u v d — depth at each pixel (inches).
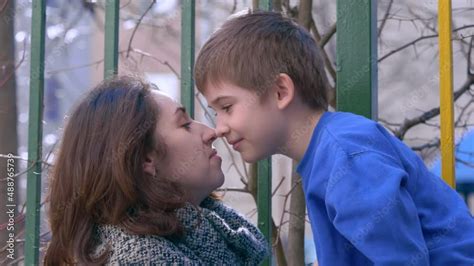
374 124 57.7
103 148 59.6
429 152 118.9
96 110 61.0
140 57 140.3
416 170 58.1
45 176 98.7
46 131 149.7
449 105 64.6
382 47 135.0
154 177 60.9
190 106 72.9
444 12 64.4
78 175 59.8
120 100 60.9
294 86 60.7
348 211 52.2
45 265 61.9
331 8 125.0
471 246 56.3
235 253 63.1
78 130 61.1
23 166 130.0
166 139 61.8
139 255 56.7
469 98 126.7
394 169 53.0
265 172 71.2
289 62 60.8
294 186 94.7
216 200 68.3
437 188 59.2
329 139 56.8
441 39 64.7
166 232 58.3
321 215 56.5
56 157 62.6
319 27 124.3
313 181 56.6
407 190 56.1
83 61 157.9
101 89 62.9
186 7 73.0
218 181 64.3
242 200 133.9
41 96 79.5
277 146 61.9
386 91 136.7
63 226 60.4
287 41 61.5
